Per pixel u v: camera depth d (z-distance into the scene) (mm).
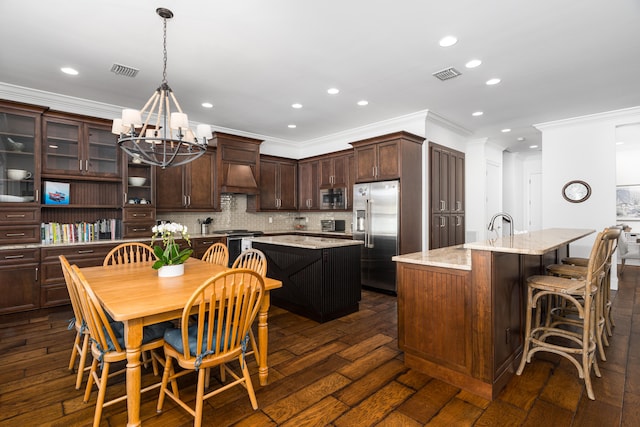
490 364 2025
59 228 3922
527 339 2365
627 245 5863
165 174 4824
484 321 2045
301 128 5582
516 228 7875
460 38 2686
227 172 5414
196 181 5129
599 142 4762
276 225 6648
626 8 2281
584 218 4875
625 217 7102
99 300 1826
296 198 6637
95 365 1957
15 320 3443
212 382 2250
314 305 3496
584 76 3422
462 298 2154
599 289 2525
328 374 2350
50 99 3855
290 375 2336
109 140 4246
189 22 2432
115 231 4301
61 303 3703
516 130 5660
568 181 5012
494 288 2045
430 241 4898
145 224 4453
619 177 7172
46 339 2967
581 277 2777
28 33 2559
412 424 1805
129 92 3820
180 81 3531
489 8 2289
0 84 3510
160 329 2002
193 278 2340
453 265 2174
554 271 2916
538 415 1873
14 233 3537
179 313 1808
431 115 4734
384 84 3639
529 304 2373
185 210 5004
